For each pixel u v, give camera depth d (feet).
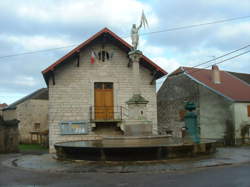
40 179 25.53
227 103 72.54
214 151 39.01
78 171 27.96
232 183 21.67
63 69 57.93
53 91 57.06
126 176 25.43
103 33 57.52
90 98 58.34
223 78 87.97
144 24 44.96
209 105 77.30
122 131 58.70
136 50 43.50
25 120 110.93
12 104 127.54
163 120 94.53
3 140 61.52
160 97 97.30
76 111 57.52
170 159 32.09
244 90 80.94
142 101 42.04
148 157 31.81
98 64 59.62
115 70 60.18
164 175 25.36
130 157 31.73
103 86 60.03
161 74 60.49
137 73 43.34
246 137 72.08
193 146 33.58
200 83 80.28
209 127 76.89
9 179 26.30
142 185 21.76
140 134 40.98
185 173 26.07
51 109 56.65
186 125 38.96
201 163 30.30
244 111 73.20
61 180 24.61
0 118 62.90
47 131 86.22
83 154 33.78
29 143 108.47
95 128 58.03
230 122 71.51
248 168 28.19
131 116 41.98
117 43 59.82
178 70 90.79
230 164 30.55
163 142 37.60
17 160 41.65
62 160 35.99
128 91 60.13
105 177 25.26
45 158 41.04
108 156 32.17
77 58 58.18
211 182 22.16
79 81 58.29
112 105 59.52
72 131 56.85
